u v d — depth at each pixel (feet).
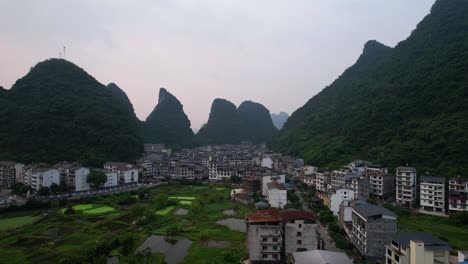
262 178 555.28
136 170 648.79
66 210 407.03
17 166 566.36
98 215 399.65
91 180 537.24
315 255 216.95
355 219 293.84
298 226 269.85
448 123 536.42
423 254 205.67
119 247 286.46
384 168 511.40
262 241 264.11
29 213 414.82
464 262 211.20
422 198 426.10
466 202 388.37
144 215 379.55
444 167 460.55
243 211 434.30
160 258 262.47
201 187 622.54
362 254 272.10
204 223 375.04
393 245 229.86
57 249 284.20
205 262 260.21
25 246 291.99
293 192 520.83
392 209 418.92
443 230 339.98
